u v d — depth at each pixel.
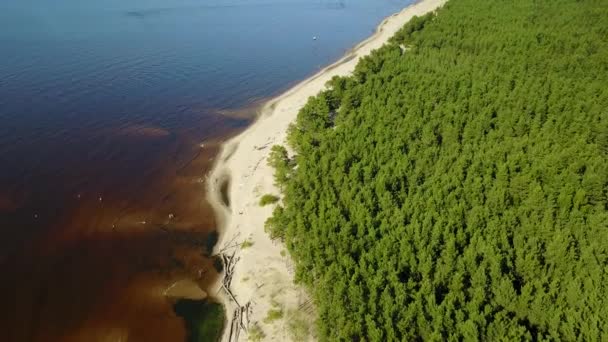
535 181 60.19
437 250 52.25
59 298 55.12
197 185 76.00
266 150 83.50
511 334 40.91
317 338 48.22
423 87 91.19
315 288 51.41
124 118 93.31
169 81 112.00
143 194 72.94
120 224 66.62
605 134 70.19
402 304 45.28
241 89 111.31
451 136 74.00
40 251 61.03
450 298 45.44
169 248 63.22
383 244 52.56
